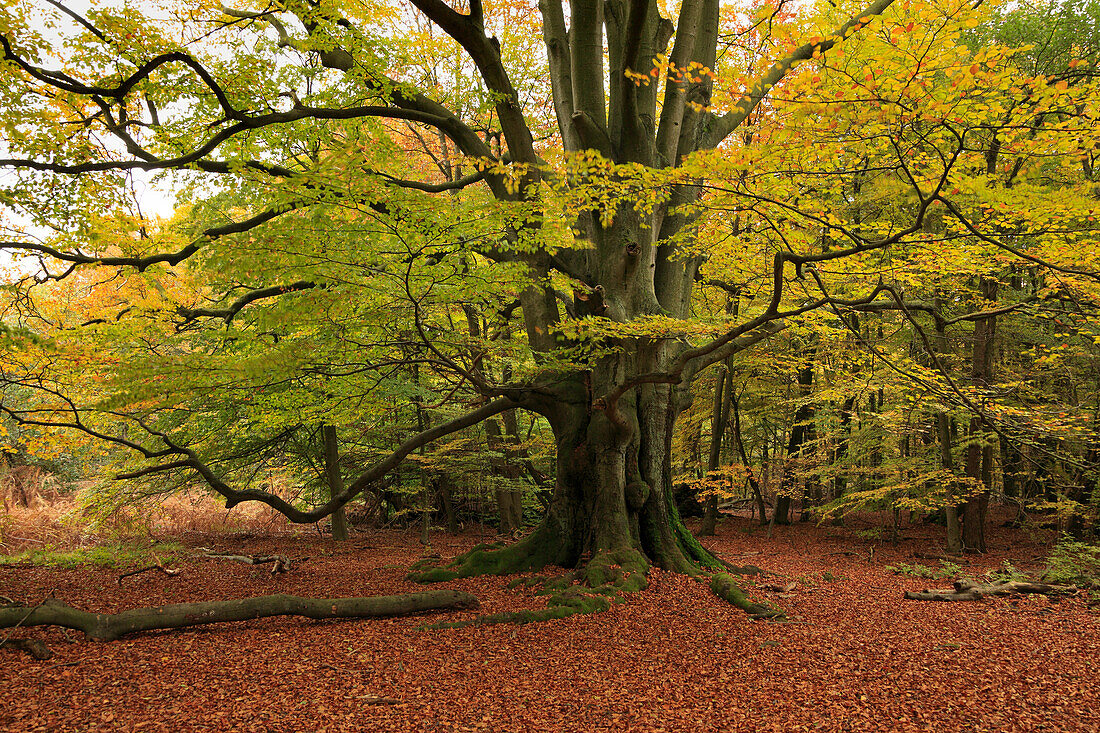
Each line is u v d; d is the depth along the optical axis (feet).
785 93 14.56
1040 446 22.94
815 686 17.57
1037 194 17.28
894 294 20.02
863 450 50.29
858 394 43.70
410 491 53.11
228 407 43.98
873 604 27.55
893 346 48.78
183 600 28.22
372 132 30.04
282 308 19.72
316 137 29.25
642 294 30.12
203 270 19.65
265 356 21.18
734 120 33.94
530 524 63.62
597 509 30.45
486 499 62.13
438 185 31.42
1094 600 27.68
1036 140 15.15
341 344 23.50
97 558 38.04
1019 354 46.85
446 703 16.25
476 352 26.99
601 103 30.35
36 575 33.81
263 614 22.76
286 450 52.31
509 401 31.83
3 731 14.25
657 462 31.78
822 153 16.53
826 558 43.01
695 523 66.69
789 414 60.95
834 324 31.42
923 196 16.02
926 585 32.42
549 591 27.27
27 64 21.07
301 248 18.94
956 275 26.94
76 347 23.67
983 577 33.09
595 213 31.07
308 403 29.86
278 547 48.62
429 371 39.17
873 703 16.48
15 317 30.81
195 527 57.47
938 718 15.64
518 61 43.57
